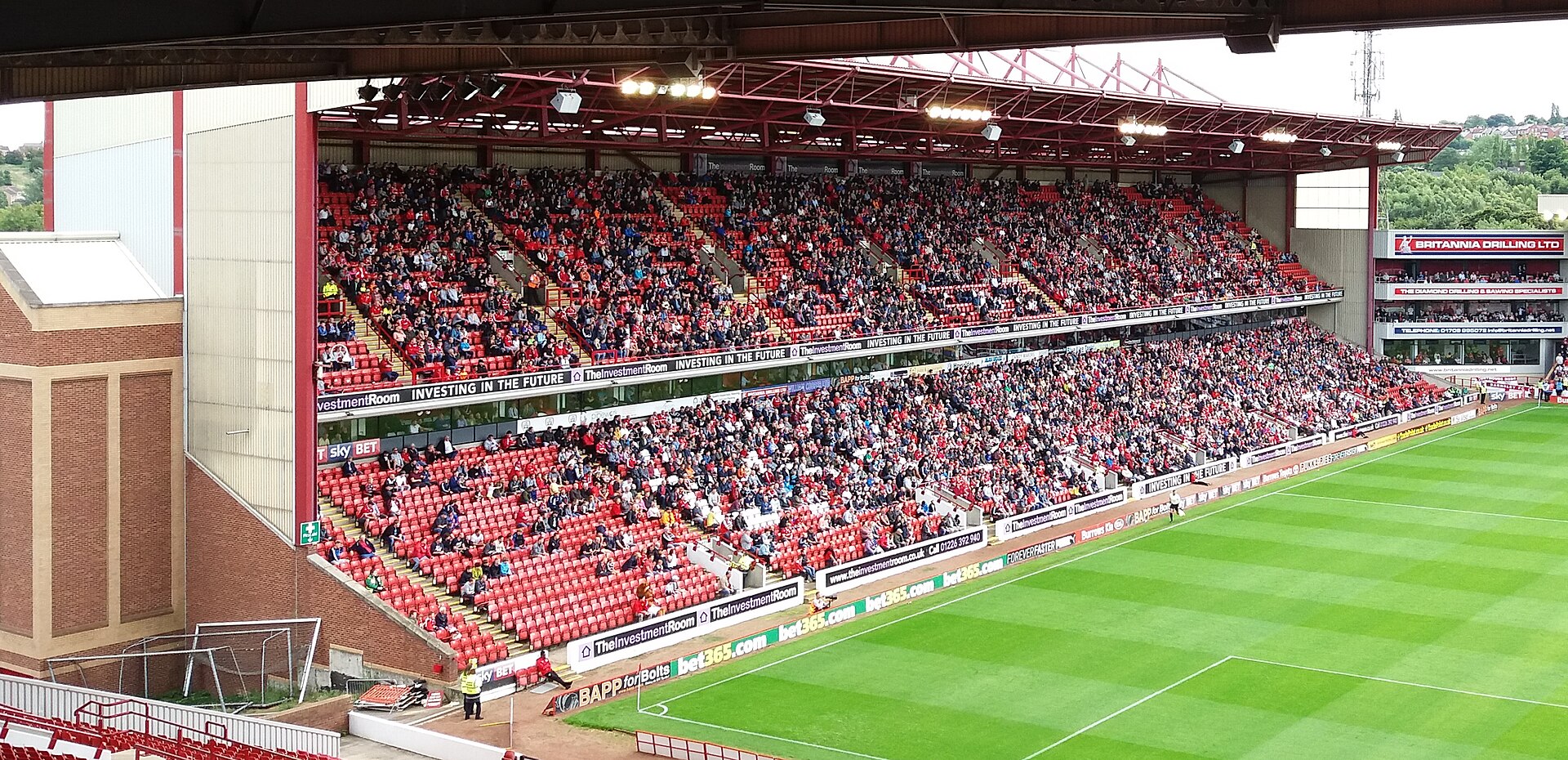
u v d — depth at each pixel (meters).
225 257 50.25
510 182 72.31
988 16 28.41
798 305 76.81
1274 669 48.34
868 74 64.94
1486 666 48.50
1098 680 47.41
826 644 52.00
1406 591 58.75
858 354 75.25
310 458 48.94
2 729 36.97
